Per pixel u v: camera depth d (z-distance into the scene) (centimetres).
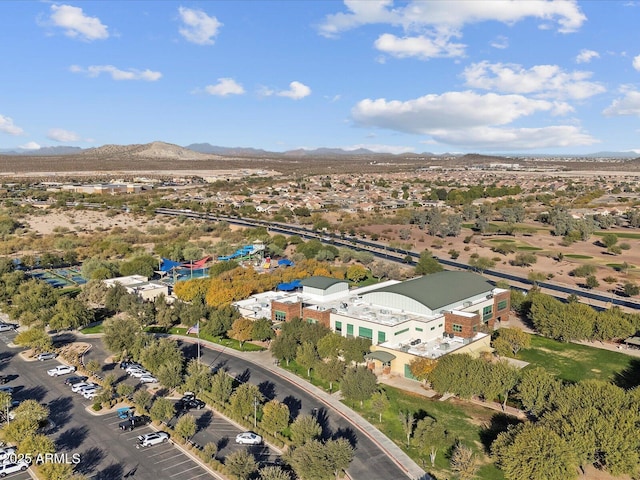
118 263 17338
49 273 17800
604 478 6397
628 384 9281
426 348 9806
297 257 19050
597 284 16325
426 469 6612
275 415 7331
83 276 16562
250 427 7625
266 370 9769
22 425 6894
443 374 8375
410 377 9394
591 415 6669
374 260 19325
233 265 16625
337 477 6397
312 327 10394
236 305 12588
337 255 19962
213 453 6762
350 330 10606
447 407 8288
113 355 10500
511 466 6022
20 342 10256
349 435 7438
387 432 7531
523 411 8125
